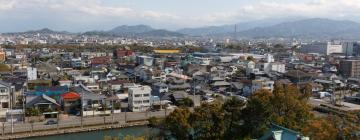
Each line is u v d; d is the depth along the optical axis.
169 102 94.88
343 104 99.06
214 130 58.28
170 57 199.62
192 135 58.56
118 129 78.81
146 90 90.75
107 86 107.00
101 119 81.50
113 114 85.88
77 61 165.62
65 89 96.81
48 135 73.00
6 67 138.88
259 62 175.00
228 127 59.72
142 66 148.62
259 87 107.88
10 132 70.94
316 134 48.94
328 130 49.53
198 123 57.88
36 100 82.38
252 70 140.88
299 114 62.38
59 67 152.75
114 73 131.12
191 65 156.62
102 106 85.81
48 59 183.88
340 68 160.75
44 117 80.62
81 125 77.25
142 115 85.94
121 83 110.62
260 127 60.03
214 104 60.38
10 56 189.50
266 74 136.75
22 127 73.94
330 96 111.31
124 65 161.75
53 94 91.81
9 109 80.50
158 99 93.88
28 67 132.25
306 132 49.81
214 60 191.00
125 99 95.75
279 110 62.97
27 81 107.94
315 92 116.19
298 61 194.75
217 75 131.88
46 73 131.12
